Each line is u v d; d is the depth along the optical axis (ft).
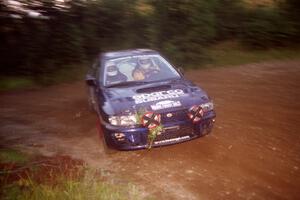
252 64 44.37
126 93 21.01
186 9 48.75
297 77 36.29
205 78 39.52
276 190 15.69
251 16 51.85
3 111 33.35
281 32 49.73
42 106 33.91
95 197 15.81
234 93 32.24
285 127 22.82
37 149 22.99
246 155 19.19
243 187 16.10
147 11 49.21
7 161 20.67
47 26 45.80
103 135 20.57
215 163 18.57
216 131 22.93
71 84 42.52
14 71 45.68
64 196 16.01
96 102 23.57
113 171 18.80
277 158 18.58
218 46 51.67
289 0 52.60
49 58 45.75
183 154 19.93
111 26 48.52
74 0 46.50
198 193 15.93
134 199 15.61
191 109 19.29
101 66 24.63
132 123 18.85
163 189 16.49
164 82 22.47
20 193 16.56
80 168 19.19
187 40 46.88
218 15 52.42
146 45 47.93
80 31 46.68
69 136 25.04
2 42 45.14
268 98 29.73
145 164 19.22
